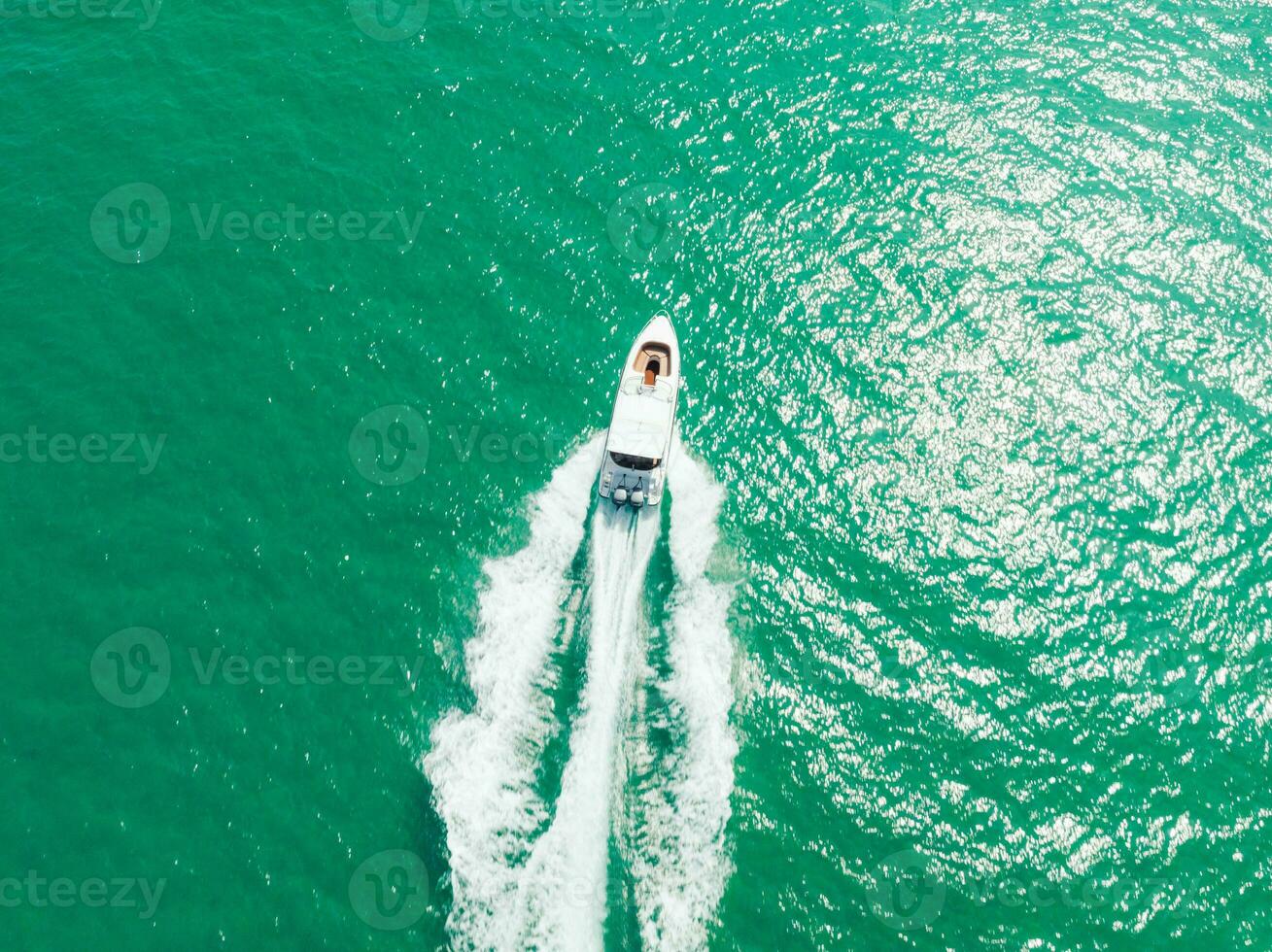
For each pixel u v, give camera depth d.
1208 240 38.78
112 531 31.89
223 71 42.22
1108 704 30.28
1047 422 35.06
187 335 35.78
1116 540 32.91
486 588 32.09
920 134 41.62
